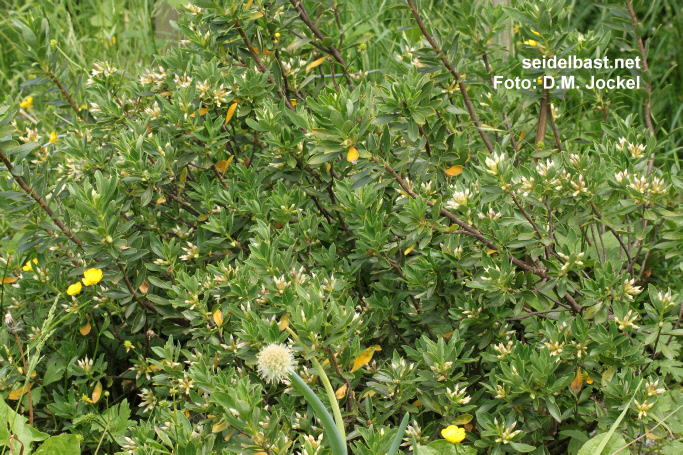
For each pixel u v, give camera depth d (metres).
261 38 2.76
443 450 1.98
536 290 2.11
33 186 2.27
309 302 1.80
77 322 2.63
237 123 2.88
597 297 2.07
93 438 2.37
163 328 2.53
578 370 2.06
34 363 2.09
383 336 2.44
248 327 1.99
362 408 2.11
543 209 2.35
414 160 2.29
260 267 2.05
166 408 2.13
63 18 5.29
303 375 2.08
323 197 2.54
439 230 2.11
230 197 2.45
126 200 2.60
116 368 2.82
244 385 1.80
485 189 2.07
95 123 2.97
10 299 2.72
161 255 2.39
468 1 2.89
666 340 2.46
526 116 3.18
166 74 2.82
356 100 2.13
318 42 2.98
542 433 2.16
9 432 1.96
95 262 2.31
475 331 2.16
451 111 2.49
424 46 2.73
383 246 2.23
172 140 2.55
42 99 4.72
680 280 3.01
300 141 2.40
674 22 5.10
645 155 2.51
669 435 2.12
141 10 4.98
